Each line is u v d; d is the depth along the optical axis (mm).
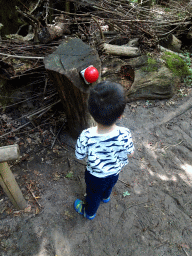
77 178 2352
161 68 3232
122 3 3584
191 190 2281
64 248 1851
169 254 1836
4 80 2863
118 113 1229
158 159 2570
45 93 2910
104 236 1936
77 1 3301
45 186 2262
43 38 2754
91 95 1239
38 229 1948
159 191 2270
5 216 2016
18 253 1808
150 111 3154
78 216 2059
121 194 2238
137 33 3430
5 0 3225
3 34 3363
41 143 2666
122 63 3076
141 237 1933
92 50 2111
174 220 2047
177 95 3361
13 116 2896
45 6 3412
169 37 3826
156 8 4695
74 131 2633
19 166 2420
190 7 4020
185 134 2867
